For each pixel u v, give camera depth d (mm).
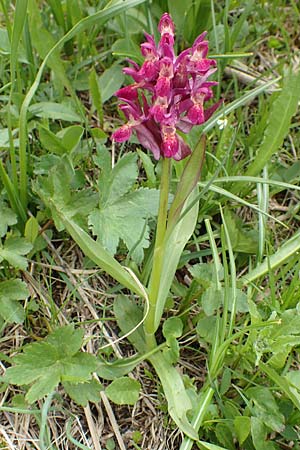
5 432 497
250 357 507
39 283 553
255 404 493
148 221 559
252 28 711
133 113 443
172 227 468
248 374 523
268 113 627
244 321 540
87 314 548
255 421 479
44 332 537
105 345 533
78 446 490
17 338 533
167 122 435
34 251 559
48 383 483
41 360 491
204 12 661
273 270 554
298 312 497
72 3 633
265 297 533
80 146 603
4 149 578
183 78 434
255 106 667
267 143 563
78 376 487
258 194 575
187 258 560
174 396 497
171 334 515
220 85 664
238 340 536
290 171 625
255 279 558
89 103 652
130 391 499
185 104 440
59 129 619
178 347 509
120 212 539
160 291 507
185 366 536
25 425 500
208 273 528
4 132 576
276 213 617
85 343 533
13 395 510
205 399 488
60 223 536
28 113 592
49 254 569
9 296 519
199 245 585
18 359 488
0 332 521
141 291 490
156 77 438
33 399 476
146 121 445
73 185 574
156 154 445
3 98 593
